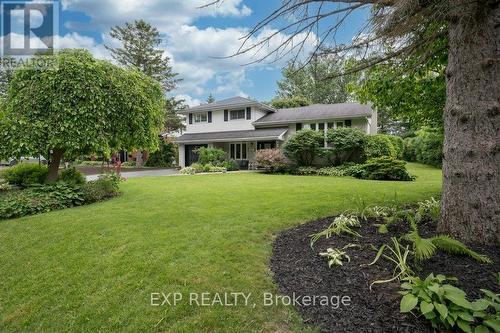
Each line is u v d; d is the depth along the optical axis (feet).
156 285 8.18
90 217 15.57
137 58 86.94
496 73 8.23
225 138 60.29
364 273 7.57
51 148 19.86
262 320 6.51
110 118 21.61
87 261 9.95
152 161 83.66
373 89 17.03
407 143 70.44
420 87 16.88
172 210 17.20
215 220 14.62
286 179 37.37
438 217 10.48
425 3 8.58
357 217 12.57
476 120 8.38
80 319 6.98
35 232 13.30
